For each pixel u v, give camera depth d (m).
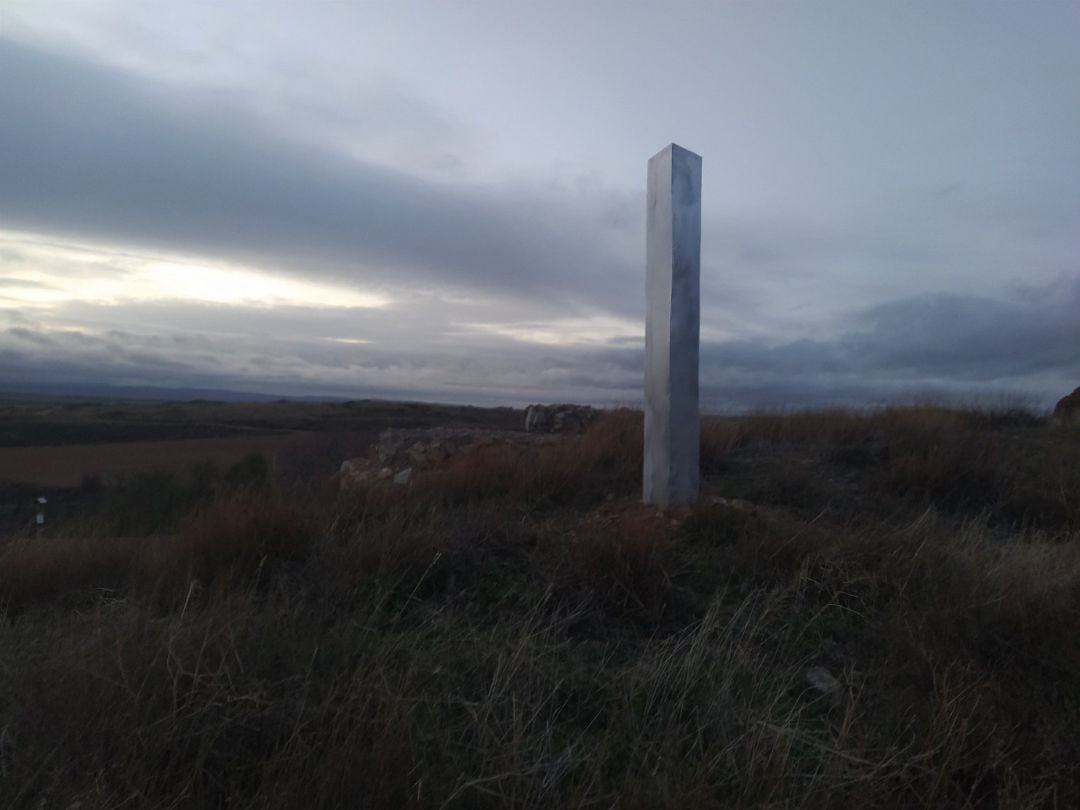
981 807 3.84
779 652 5.14
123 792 3.41
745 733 4.06
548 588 5.46
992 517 8.78
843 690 4.78
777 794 3.68
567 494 8.59
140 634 4.59
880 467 10.18
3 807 3.28
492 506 7.43
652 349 8.15
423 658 4.54
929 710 4.29
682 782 3.72
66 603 6.12
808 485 8.95
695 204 8.11
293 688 4.18
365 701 3.98
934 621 5.28
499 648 4.78
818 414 12.99
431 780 3.60
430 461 10.62
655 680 4.55
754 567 6.25
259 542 6.34
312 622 4.93
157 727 3.73
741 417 12.83
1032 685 4.62
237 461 14.70
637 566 5.86
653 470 8.04
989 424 14.05
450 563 6.14
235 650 4.20
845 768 3.85
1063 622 5.16
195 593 5.64
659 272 8.07
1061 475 9.45
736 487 9.04
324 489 8.31
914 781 3.89
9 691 4.07
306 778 3.50
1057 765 3.92
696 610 5.71
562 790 3.70
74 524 8.79
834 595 5.80
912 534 6.81
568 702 4.46
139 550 7.13
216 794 3.58
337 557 5.98
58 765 3.51
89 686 3.99
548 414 13.77
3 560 6.64
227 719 3.78
